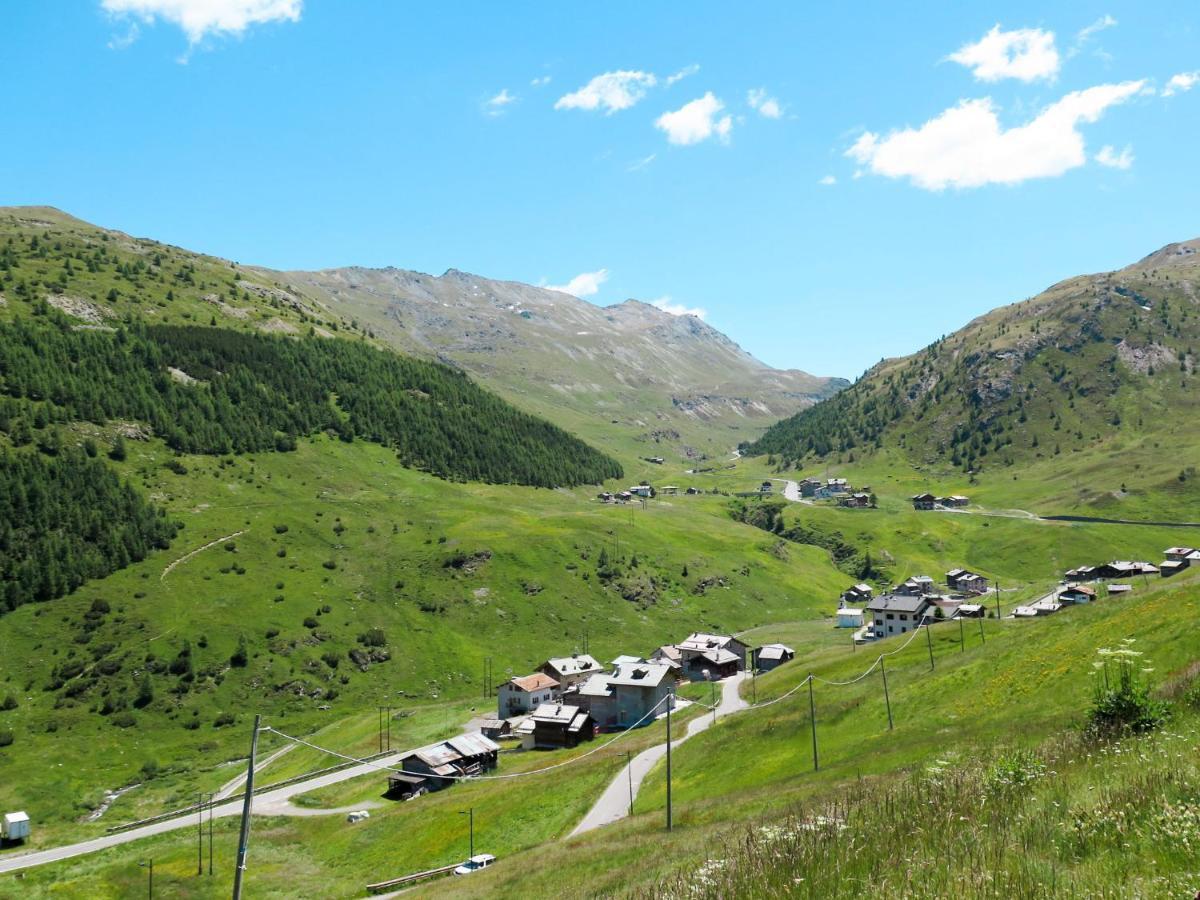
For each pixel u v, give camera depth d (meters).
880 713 73.00
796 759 69.75
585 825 72.12
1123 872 10.24
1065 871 10.74
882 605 173.25
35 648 165.25
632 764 90.12
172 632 174.25
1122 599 73.25
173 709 156.00
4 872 94.75
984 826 13.93
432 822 86.44
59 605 177.25
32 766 133.38
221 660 170.62
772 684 122.44
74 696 154.62
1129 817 12.25
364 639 188.12
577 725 126.12
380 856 81.94
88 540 196.88
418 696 173.00
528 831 76.25
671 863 31.23
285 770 129.25
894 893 11.45
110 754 140.88
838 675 106.88
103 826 111.19
